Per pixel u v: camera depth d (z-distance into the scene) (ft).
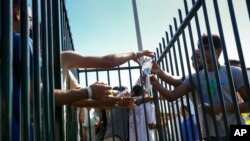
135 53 8.98
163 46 10.84
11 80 2.71
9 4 2.75
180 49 8.86
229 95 7.84
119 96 8.41
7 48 2.69
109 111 15.57
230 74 5.68
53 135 4.09
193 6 7.13
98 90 5.28
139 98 14.69
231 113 7.57
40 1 4.02
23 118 3.08
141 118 14.76
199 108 8.91
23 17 3.24
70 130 8.27
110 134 14.87
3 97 2.63
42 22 3.98
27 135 3.06
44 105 3.84
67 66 7.32
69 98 5.06
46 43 3.96
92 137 16.17
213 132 8.16
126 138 14.92
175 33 9.00
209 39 6.36
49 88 4.22
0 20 2.68
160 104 12.39
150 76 9.58
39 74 3.51
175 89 9.00
